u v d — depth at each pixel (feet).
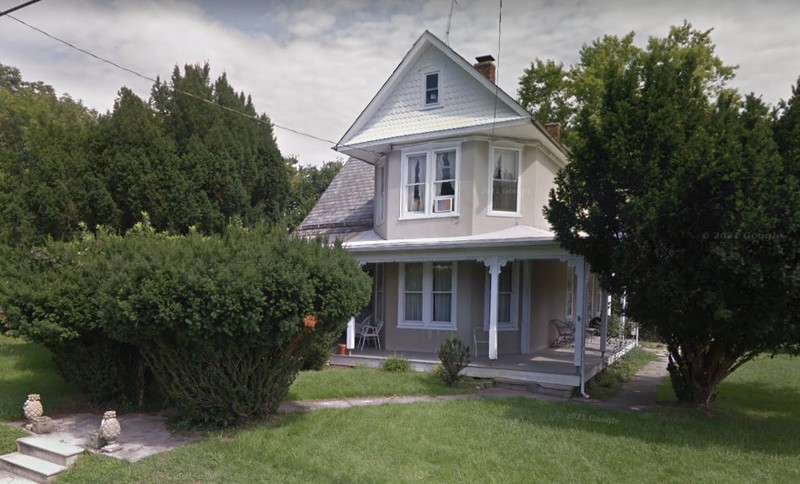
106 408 28.04
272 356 24.17
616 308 55.98
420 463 19.62
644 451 21.58
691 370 31.04
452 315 46.44
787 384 40.16
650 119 27.78
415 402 30.07
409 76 49.49
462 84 46.26
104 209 45.50
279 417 25.55
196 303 20.25
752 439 23.70
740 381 41.29
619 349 50.88
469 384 36.55
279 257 22.52
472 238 40.45
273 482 17.75
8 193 50.75
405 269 49.14
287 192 62.08
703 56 71.97
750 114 27.63
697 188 23.43
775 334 24.84
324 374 37.81
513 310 47.34
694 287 23.90
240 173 53.62
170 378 24.00
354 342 48.14
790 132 25.77
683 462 20.36
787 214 21.27
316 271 22.48
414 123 48.65
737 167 22.29
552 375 36.22
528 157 46.98
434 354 45.62
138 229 39.50
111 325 22.40
